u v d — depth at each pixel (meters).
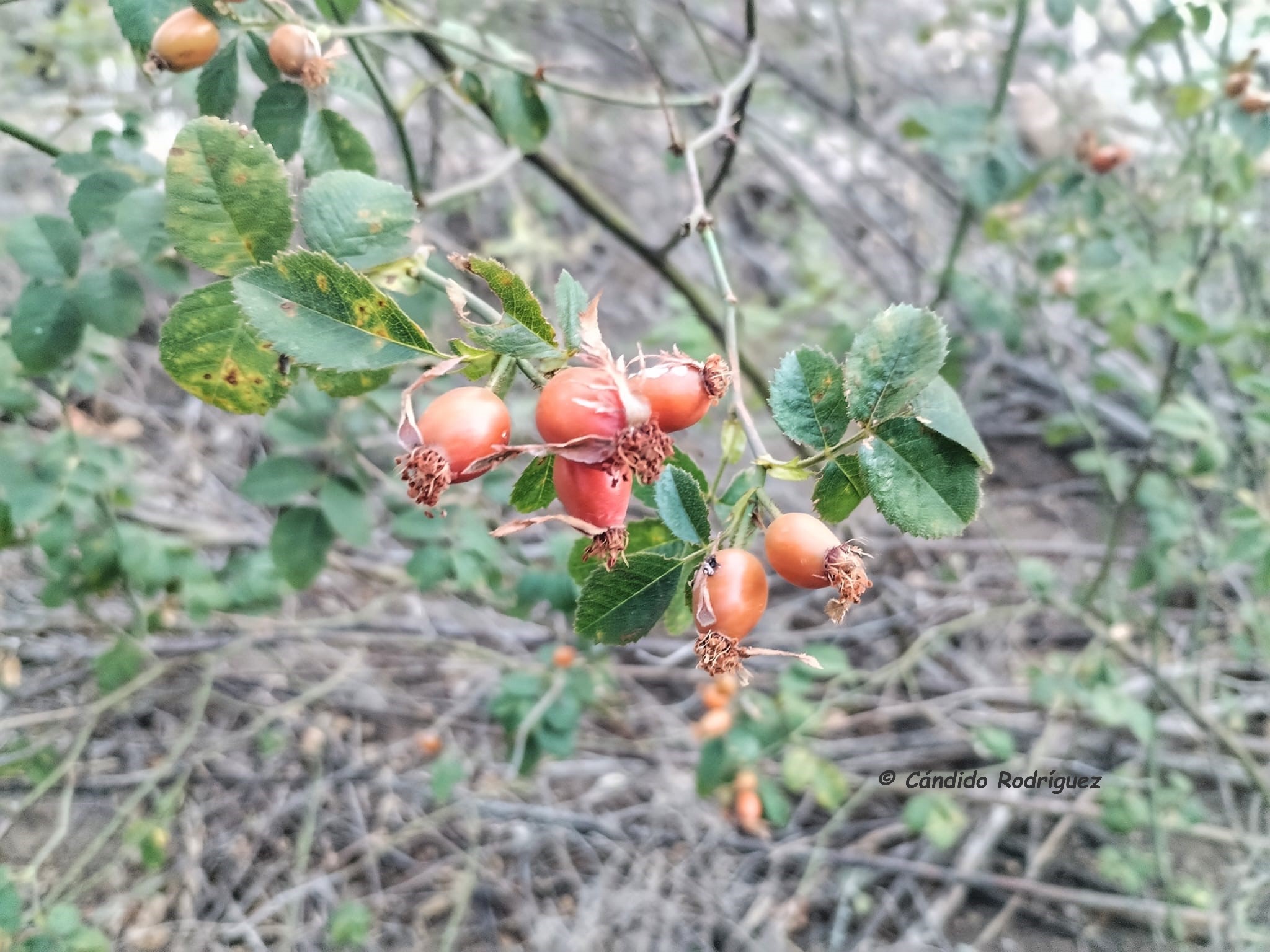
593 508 0.15
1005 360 0.75
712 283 0.78
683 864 0.51
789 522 0.16
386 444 0.40
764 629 0.62
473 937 0.47
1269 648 0.50
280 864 0.49
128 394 0.60
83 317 0.25
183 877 0.47
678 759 0.56
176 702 0.53
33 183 0.57
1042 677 0.47
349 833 0.50
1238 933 0.45
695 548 0.16
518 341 0.14
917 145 0.62
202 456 0.59
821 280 0.67
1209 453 0.44
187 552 0.39
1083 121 0.61
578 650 0.44
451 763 0.45
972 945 0.48
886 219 0.79
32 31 0.45
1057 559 0.67
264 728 0.52
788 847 0.51
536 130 0.33
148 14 0.23
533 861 0.51
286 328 0.14
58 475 0.35
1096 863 0.52
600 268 0.78
